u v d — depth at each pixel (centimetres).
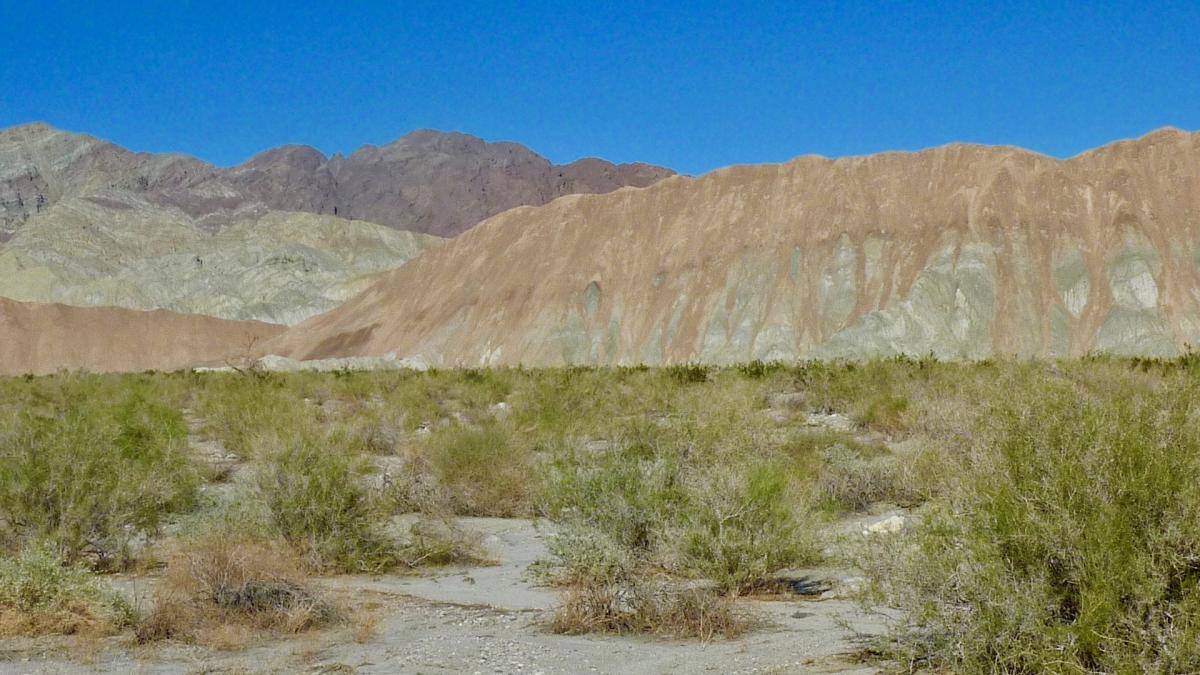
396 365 9506
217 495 1395
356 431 2075
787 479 1173
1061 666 571
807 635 803
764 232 12175
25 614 875
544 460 1673
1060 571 602
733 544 983
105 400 2725
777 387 3092
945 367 2938
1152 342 9556
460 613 943
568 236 13662
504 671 738
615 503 1052
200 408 2916
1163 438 604
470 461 1570
